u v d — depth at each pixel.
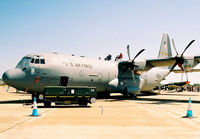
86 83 21.47
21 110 12.51
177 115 10.89
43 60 18.59
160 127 7.72
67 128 7.43
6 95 32.56
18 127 7.48
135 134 6.60
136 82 25.61
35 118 9.55
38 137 6.07
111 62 24.39
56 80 19.09
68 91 14.99
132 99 23.66
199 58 20.64
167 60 22.00
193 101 21.00
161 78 29.52
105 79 23.00
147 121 9.02
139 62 23.11
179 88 56.28
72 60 20.64
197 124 8.34
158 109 13.70
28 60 18.28
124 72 24.70
